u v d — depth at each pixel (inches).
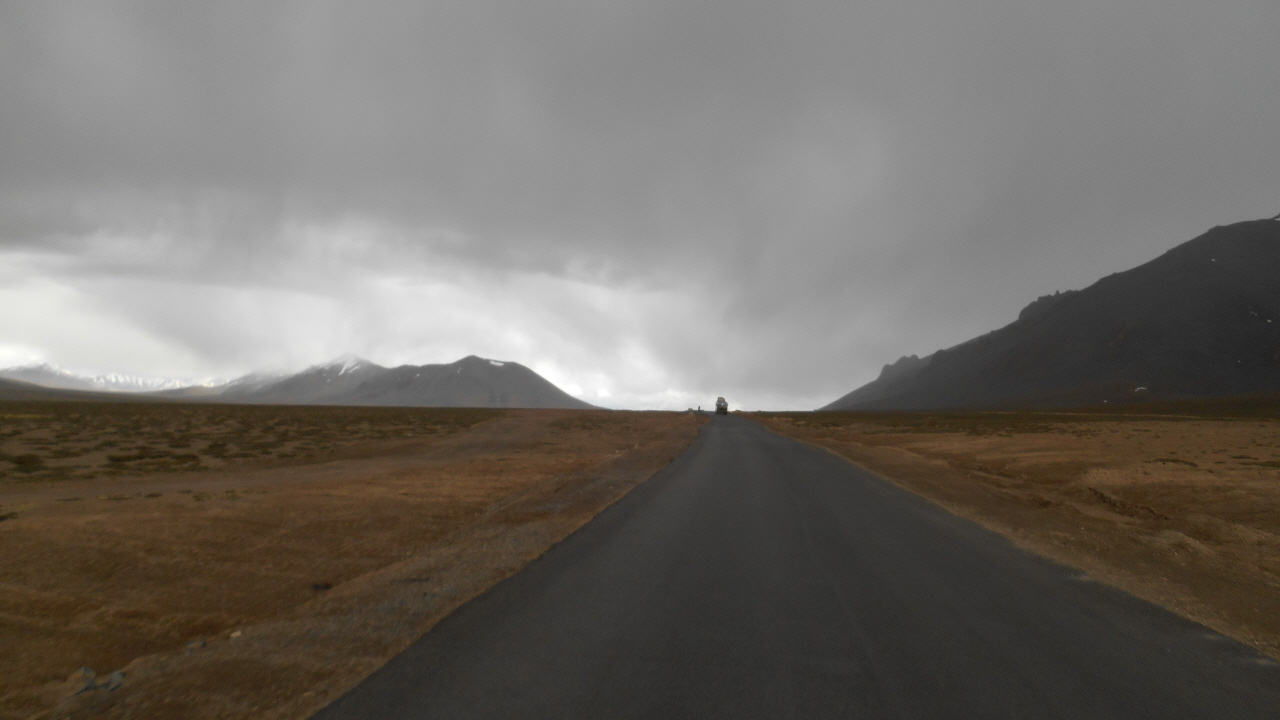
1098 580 331.9
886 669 199.6
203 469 898.7
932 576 323.0
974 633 237.9
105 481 753.6
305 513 479.2
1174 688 194.4
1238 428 2114.9
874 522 481.4
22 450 1021.8
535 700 169.9
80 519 416.8
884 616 254.1
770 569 324.8
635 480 703.7
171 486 695.7
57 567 315.3
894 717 166.6
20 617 251.0
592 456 1106.7
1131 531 501.0
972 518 523.8
